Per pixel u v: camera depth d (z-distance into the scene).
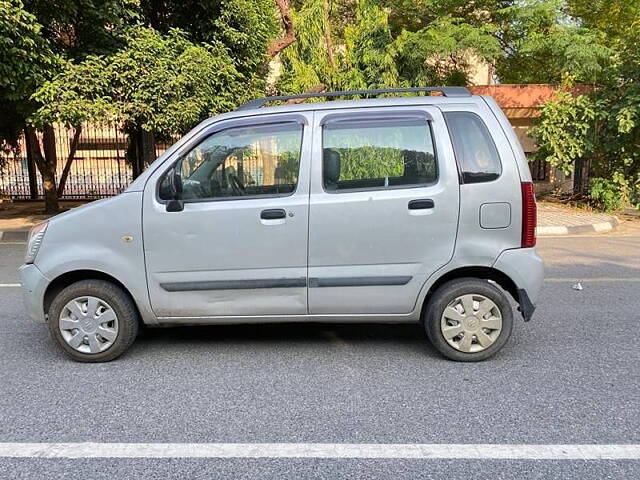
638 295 6.24
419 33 13.65
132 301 4.38
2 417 3.48
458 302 4.24
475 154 4.19
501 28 14.66
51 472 2.89
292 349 4.67
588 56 12.65
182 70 10.49
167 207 4.21
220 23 11.79
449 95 4.38
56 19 10.12
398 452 3.04
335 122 4.24
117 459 3.00
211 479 2.81
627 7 14.50
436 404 3.61
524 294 4.21
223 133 4.30
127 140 16.55
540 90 14.49
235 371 4.20
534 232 4.23
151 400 3.71
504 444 3.10
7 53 9.05
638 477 2.79
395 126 4.22
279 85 13.41
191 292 4.28
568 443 3.11
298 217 4.17
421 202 4.15
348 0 15.19
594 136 12.82
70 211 4.39
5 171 17.64
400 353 4.55
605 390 3.79
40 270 4.32
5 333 5.14
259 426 3.34
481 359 4.30
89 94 10.14
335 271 4.23
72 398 3.75
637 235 10.54
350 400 3.68
